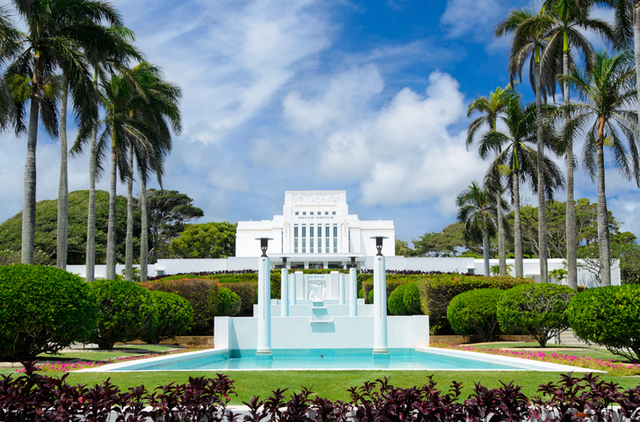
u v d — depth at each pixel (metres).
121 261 59.12
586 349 14.95
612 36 24.56
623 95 20.95
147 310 15.34
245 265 47.66
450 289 19.86
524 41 26.92
